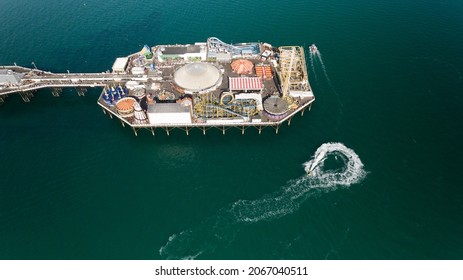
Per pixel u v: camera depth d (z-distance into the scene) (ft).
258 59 575.79
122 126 491.31
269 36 651.25
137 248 351.05
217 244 352.90
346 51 609.83
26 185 412.77
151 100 489.26
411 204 384.27
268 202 389.39
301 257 341.21
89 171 428.97
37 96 549.54
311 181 410.31
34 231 366.84
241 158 440.86
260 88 501.56
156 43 645.92
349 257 340.59
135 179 418.51
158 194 401.29
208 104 474.49
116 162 439.63
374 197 392.27
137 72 537.65
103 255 345.51
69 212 383.86
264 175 418.92
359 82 548.31
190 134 476.54
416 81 545.85
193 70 516.73
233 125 468.34
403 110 499.51
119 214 380.99
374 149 446.60
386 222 368.27
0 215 381.60
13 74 526.57
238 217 375.25
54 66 597.52
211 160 439.22
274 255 343.26
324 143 456.86
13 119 504.84
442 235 356.59
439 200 387.75
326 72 566.77
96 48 637.30
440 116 488.85
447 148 445.78
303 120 489.67
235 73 543.80
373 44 623.77
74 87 563.48
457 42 620.08
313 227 365.40
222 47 581.12
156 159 442.50
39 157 446.60
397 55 597.93
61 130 486.38
